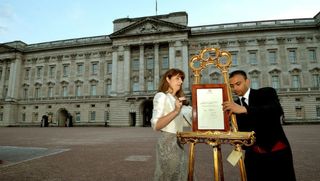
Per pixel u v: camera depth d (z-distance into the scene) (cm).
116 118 5141
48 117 5828
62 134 2622
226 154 1085
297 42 4934
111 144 1550
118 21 5647
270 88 340
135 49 5475
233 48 5122
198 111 298
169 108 321
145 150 1246
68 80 5981
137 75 5344
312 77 4800
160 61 5316
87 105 5712
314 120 4584
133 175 711
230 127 308
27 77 6347
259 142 319
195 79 336
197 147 1353
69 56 6084
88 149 1307
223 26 5234
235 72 362
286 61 4912
